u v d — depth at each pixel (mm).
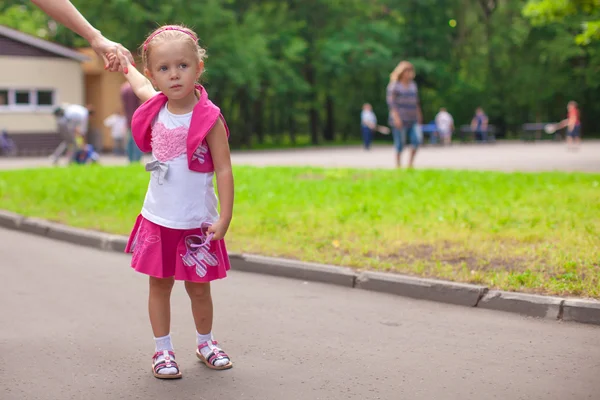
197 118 3961
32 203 11555
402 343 4824
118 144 31578
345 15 44281
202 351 4410
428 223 8406
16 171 17016
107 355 4625
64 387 4051
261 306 5820
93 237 8734
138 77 4320
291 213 9484
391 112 15797
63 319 5477
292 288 6438
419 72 47406
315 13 43469
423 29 47781
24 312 5680
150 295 4262
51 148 31875
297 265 6816
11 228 10312
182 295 6152
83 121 20812
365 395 3891
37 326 5285
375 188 12078
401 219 8711
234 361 4488
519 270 6207
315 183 13234
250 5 39781
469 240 7426
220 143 3996
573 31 47656
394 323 5309
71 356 4602
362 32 43406
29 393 3955
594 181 12656
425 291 6004
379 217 8805
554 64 49406
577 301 5309
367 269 6543
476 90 51281
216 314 5586
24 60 31000
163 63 3863
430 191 11438
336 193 11562
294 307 5785
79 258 7992
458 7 49156
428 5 47312
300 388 4008
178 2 33344
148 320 5449
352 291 6316
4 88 30547
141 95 4246
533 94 50062
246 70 34406
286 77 38125
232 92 37062
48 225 9531
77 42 40281
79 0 32812
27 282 6766
